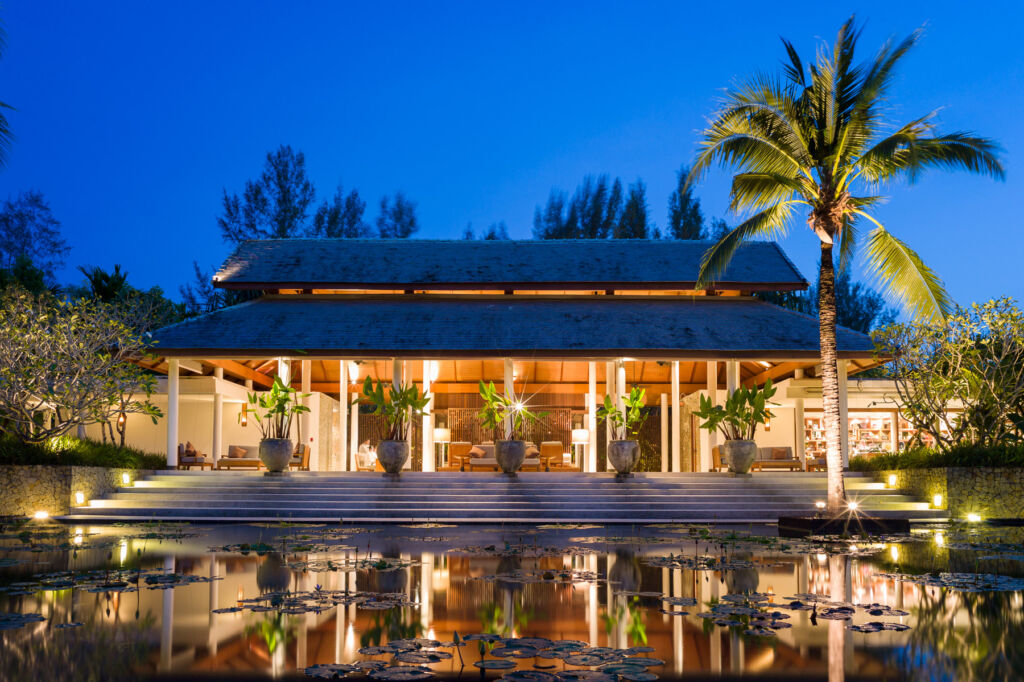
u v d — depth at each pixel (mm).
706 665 5117
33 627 6168
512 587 8180
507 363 23047
